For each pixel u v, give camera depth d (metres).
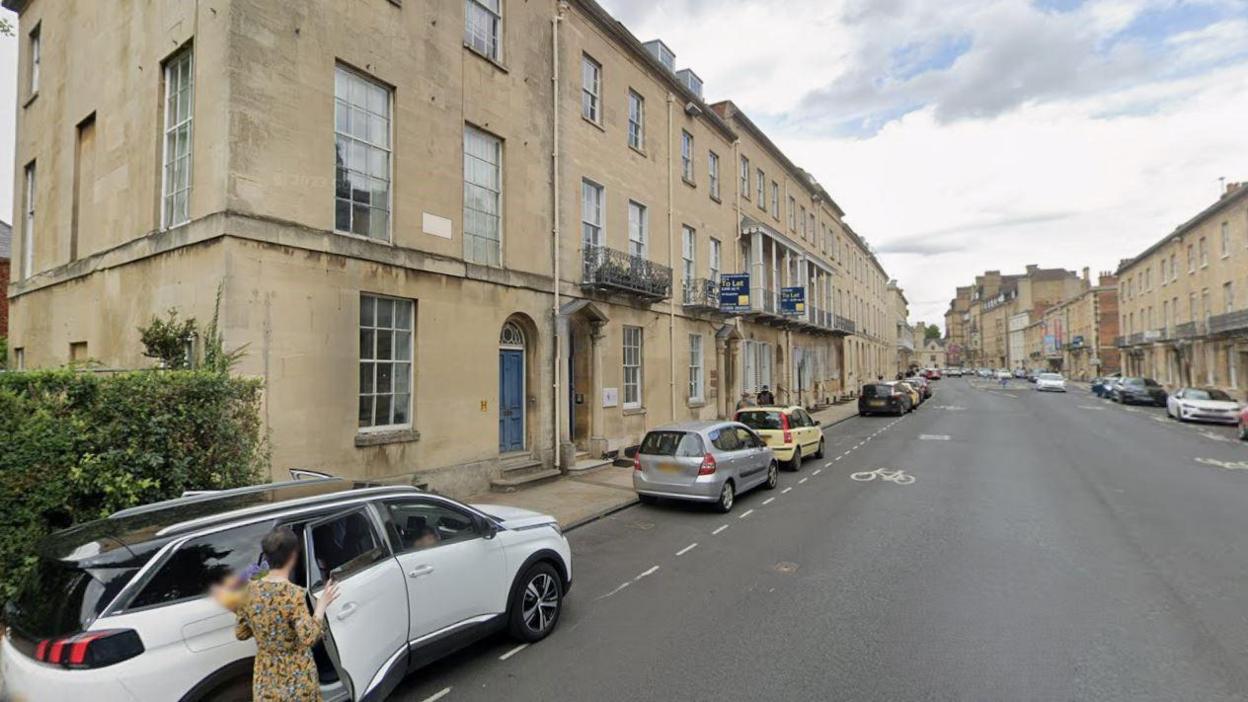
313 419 8.35
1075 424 23.66
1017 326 101.44
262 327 7.81
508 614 5.14
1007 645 5.16
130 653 3.06
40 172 12.55
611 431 15.12
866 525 9.16
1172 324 40.53
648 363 16.91
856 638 5.34
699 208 20.27
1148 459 15.10
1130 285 50.00
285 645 3.24
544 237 13.11
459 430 10.74
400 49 9.89
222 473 6.04
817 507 10.47
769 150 27.02
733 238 22.92
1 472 4.87
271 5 8.11
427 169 10.30
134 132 9.52
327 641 3.66
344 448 8.74
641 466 10.69
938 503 10.54
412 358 10.00
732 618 5.83
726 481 10.40
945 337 170.12
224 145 7.58
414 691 4.55
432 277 10.31
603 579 7.04
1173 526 8.85
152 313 8.70
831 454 16.84
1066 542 8.13
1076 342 67.94
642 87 17.16
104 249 10.09
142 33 9.38
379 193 9.65
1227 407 23.30
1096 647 5.11
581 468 13.33
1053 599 6.17
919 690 4.45
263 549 3.39
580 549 8.27
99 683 2.96
